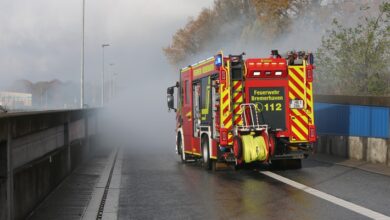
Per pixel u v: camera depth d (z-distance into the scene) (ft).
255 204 30.58
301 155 45.24
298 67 46.19
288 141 45.75
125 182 40.63
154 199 32.94
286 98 45.93
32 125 28.50
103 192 35.81
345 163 49.49
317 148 60.80
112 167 51.21
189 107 54.65
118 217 27.81
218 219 26.89
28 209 27.58
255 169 47.65
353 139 52.54
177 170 48.65
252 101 45.37
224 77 44.68
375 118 49.78
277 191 34.94
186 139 55.77
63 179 41.11
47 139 34.14
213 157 46.91
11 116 23.79
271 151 43.91
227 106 44.78
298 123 46.06
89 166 52.03
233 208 29.58
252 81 45.42
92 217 27.81
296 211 28.30
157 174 45.55
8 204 23.03
